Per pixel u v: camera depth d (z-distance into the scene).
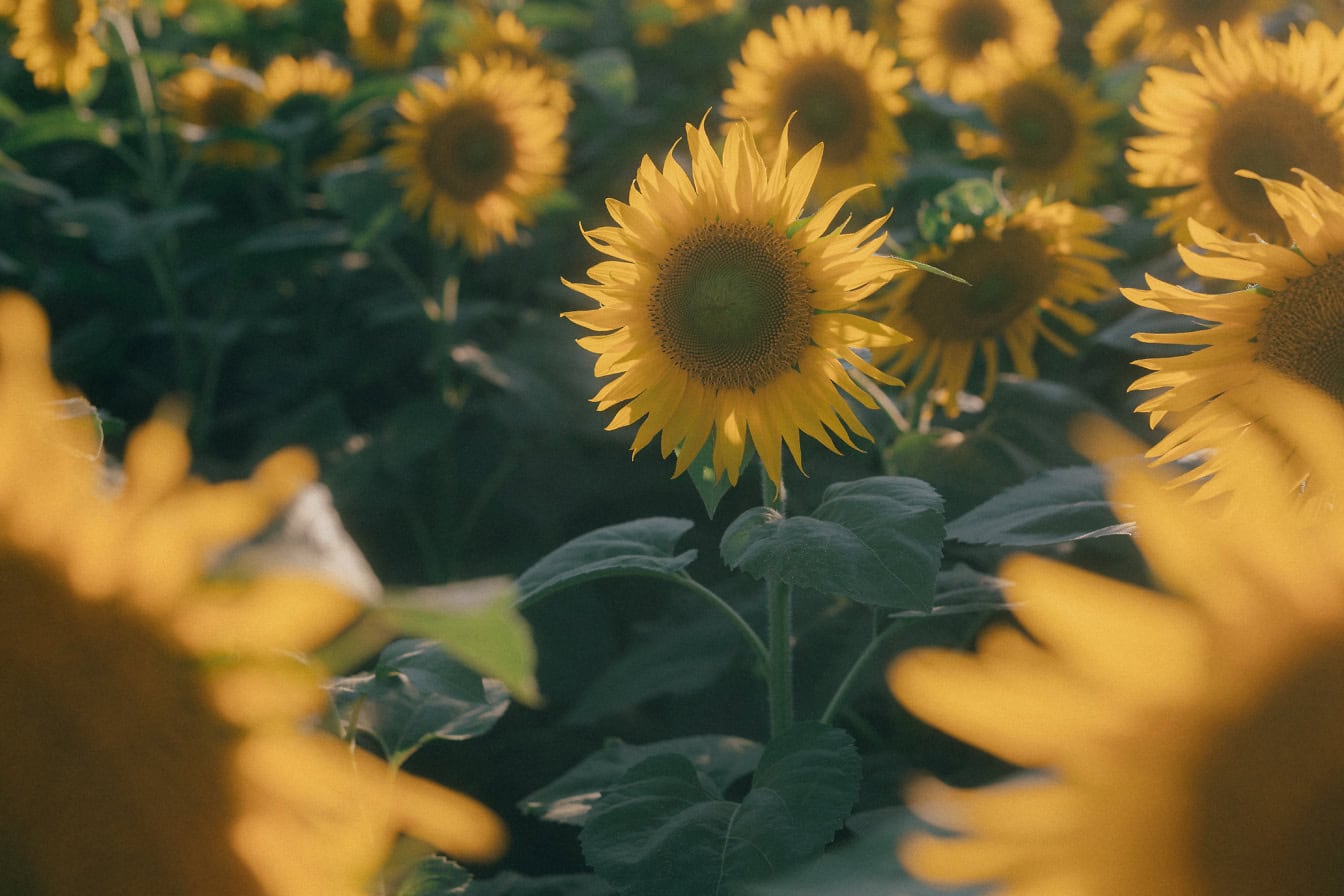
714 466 1.19
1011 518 1.21
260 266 2.21
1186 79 1.48
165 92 2.50
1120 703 0.32
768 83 1.81
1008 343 1.58
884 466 1.57
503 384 2.00
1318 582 0.32
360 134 2.49
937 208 1.50
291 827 0.40
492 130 2.00
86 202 2.18
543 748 1.58
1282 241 1.46
